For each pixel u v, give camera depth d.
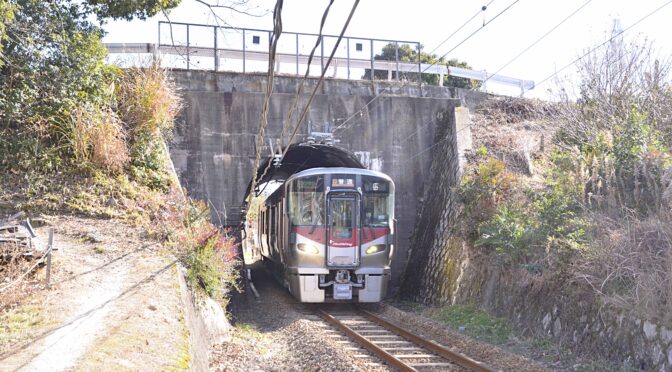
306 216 16.50
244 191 18.75
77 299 8.88
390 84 20.77
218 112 18.78
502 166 16.42
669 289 8.66
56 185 14.04
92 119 14.91
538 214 13.23
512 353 10.27
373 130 20.03
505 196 15.51
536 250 12.57
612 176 12.02
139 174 15.61
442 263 16.84
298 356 10.82
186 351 7.36
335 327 13.80
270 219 22.22
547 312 11.38
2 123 14.29
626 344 9.15
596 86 16.06
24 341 7.01
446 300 15.97
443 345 11.71
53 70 14.52
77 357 6.47
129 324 7.87
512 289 12.87
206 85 19.28
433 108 20.59
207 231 13.46
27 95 14.17
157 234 12.91
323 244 16.34
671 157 11.81
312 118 19.52
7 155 13.97
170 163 17.22
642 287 9.10
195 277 11.93
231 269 14.43
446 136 19.86
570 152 14.84
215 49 19.64
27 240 10.05
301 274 16.28
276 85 19.77
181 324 8.42
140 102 16.17
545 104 20.80
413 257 19.53
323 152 22.56
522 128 20.36
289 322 14.40
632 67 15.83
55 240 11.91
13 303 8.47
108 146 14.81
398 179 20.12
